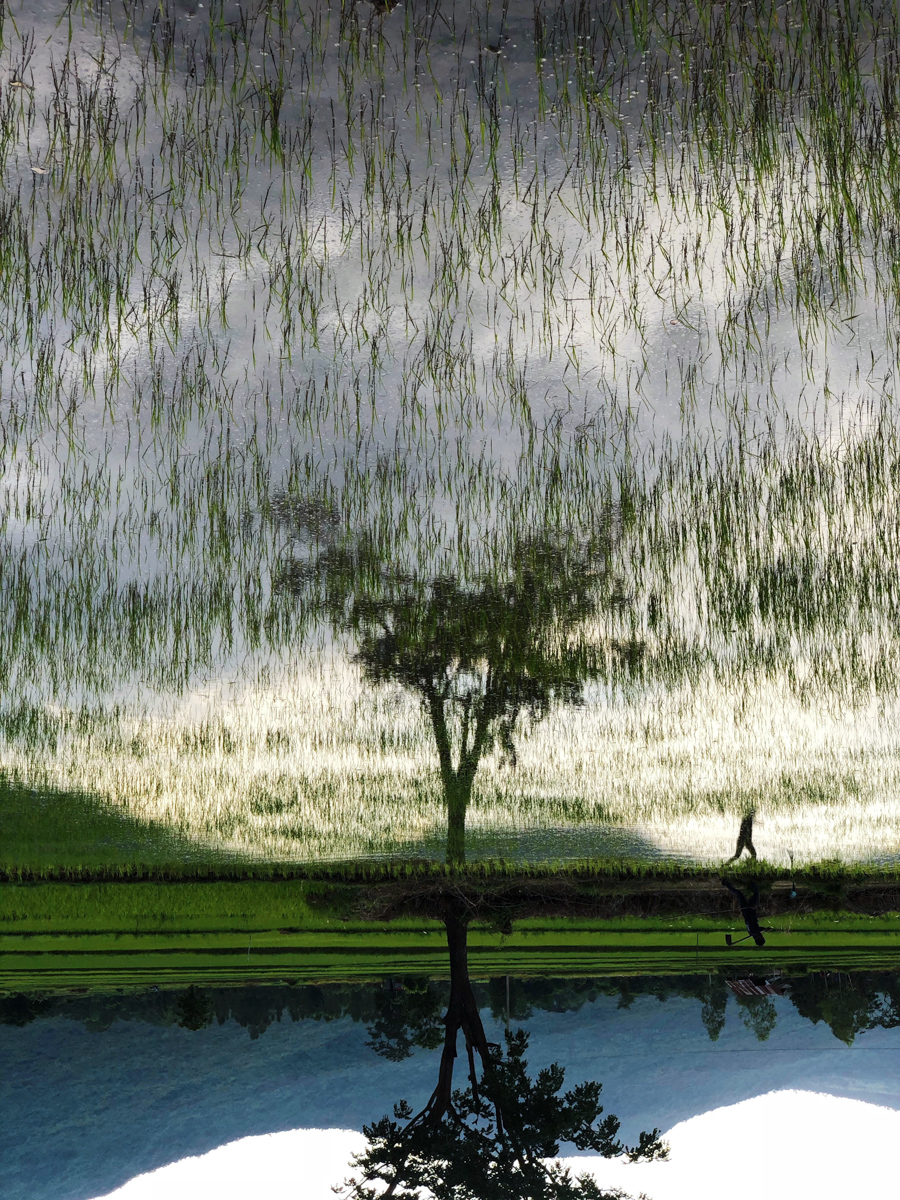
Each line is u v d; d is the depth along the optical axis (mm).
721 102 5273
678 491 5848
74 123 5148
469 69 5309
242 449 5617
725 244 5461
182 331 5484
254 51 5227
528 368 5648
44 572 5590
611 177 5406
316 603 5840
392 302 5516
